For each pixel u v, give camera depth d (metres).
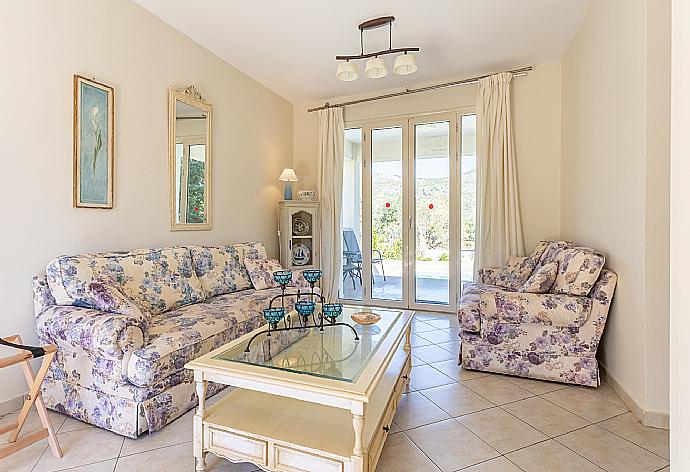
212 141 3.87
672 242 0.80
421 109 4.74
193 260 3.24
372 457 1.59
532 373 2.71
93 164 2.69
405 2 2.97
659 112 2.09
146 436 1.99
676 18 0.79
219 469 1.75
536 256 3.57
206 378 1.69
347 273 5.24
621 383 2.45
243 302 3.08
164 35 3.28
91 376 2.05
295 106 5.42
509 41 3.61
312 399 1.51
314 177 5.34
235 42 3.64
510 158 4.14
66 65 2.52
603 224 2.77
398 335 2.18
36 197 2.36
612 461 1.79
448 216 4.67
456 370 2.91
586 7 3.05
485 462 1.79
